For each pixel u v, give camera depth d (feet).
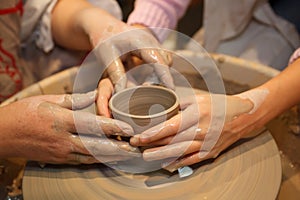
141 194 1.98
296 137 2.49
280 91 2.24
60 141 2.03
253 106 2.16
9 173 2.41
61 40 2.97
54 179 2.10
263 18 3.44
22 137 2.08
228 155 2.13
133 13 2.97
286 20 3.45
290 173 2.32
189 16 4.82
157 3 2.97
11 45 2.98
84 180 2.07
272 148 2.18
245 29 3.56
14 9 2.88
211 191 1.98
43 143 2.06
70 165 2.14
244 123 2.14
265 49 3.42
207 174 2.04
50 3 2.88
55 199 2.02
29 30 3.01
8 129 2.08
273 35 3.46
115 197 1.99
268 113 2.22
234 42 3.56
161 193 1.98
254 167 2.08
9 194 2.30
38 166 2.16
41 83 2.68
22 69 3.14
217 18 3.46
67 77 2.74
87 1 3.05
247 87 2.75
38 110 2.05
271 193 1.97
